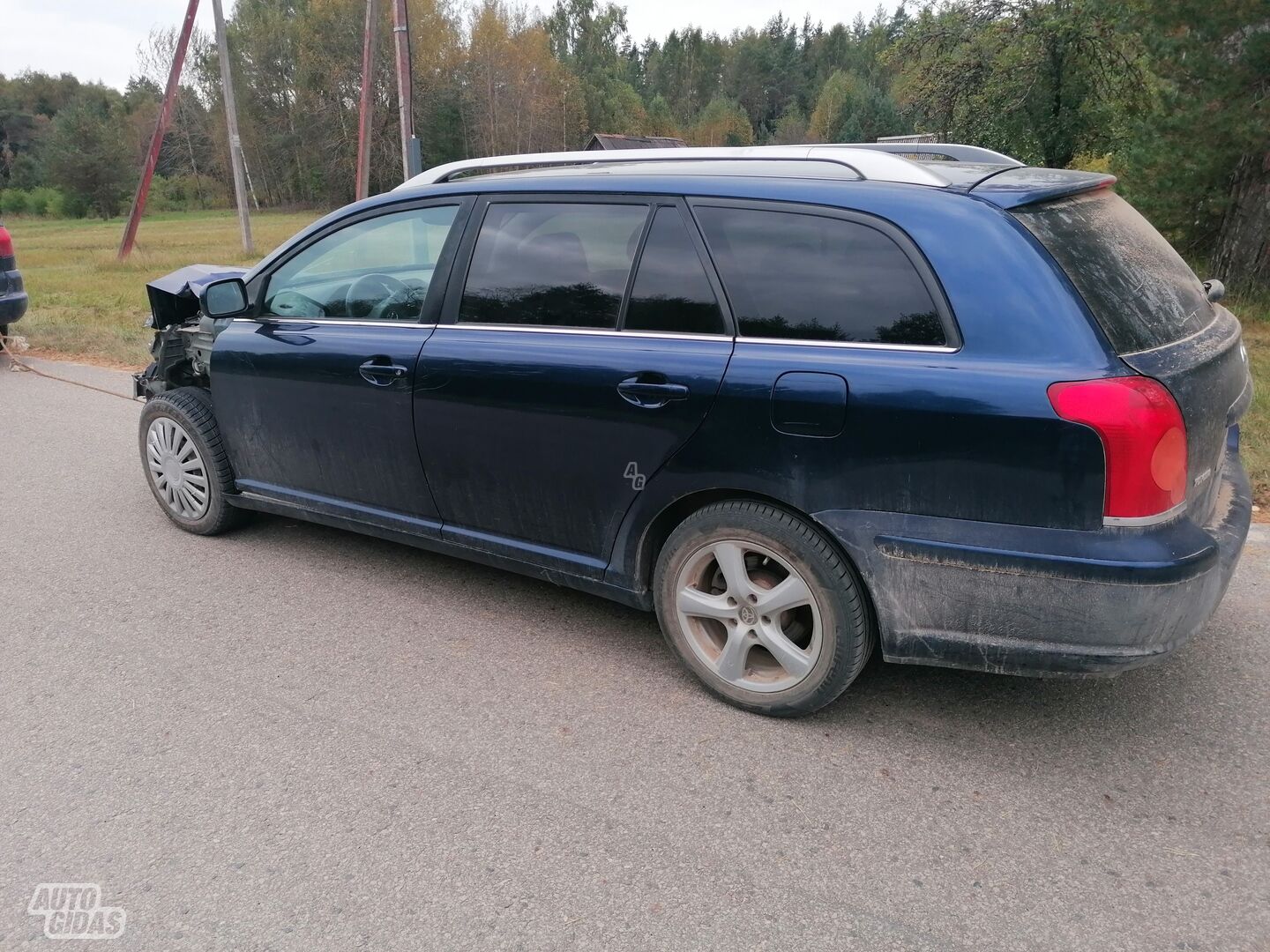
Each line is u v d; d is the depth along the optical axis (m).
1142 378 2.43
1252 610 3.79
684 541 3.12
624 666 3.51
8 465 6.04
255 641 3.73
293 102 73.12
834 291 2.79
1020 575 2.54
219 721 3.17
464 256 3.55
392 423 3.72
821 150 3.13
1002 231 2.60
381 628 3.83
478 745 3.02
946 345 2.61
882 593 2.77
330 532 4.88
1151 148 10.53
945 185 2.77
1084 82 21.22
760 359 2.84
